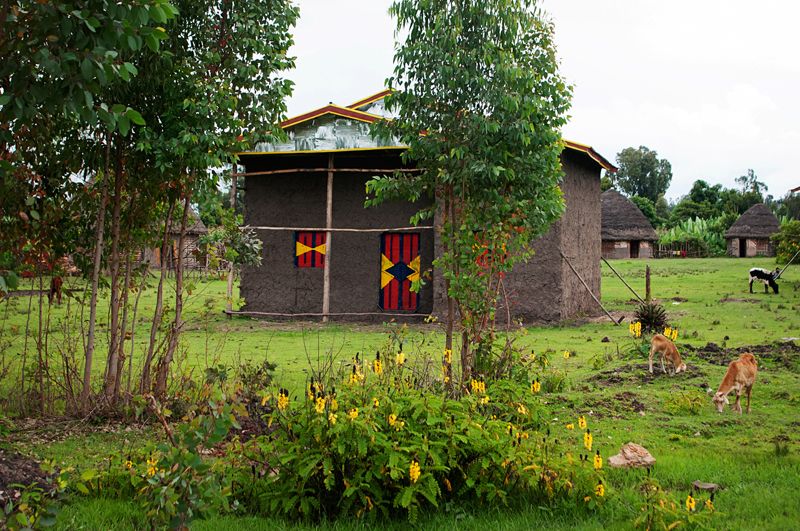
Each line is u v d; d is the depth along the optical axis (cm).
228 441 752
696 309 2328
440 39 936
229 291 2145
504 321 1969
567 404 962
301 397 973
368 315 2095
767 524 546
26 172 801
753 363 930
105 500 598
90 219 963
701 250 7431
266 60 944
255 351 1470
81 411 902
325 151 2067
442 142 958
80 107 454
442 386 810
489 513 582
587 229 2344
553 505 590
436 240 1966
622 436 814
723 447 766
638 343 1512
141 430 832
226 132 920
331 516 583
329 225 2072
